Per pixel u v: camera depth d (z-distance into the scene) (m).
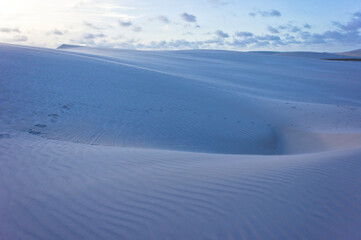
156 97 15.62
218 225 3.31
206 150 10.46
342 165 5.02
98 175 4.95
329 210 3.53
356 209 3.53
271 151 11.41
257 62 52.41
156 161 5.95
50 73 16.38
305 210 3.54
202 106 15.54
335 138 10.78
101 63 22.23
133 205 3.82
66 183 4.57
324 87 31.27
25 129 9.09
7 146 6.89
